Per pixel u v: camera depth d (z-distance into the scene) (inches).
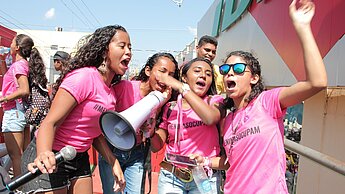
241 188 96.4
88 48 102.0
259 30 271.9
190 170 125.7
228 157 103.7
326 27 142.9
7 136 188.4
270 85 232.5
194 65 124.6
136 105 102.4
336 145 164.1
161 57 127.0
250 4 308.7
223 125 111.8
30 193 104.3
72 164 109.2
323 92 180.2
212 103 120.0
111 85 120.7
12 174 206.5
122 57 104.2
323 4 147.3
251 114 96.9
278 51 214.2
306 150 100.0
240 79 99.5
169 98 125.0
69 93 97.2
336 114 167.6
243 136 97.2
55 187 106.2
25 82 182.2
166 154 130.3
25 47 184.9
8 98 177.9
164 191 129.4
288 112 251.9
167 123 130.8
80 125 104.2
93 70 102.0
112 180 147.0
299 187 196.5
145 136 123.5
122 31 105.6
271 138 93.4
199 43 199.8
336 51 135.0
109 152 121.8
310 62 81.4
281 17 211.2
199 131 123.3
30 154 106.3
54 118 95.9
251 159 95.0
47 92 191.9
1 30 279.0
